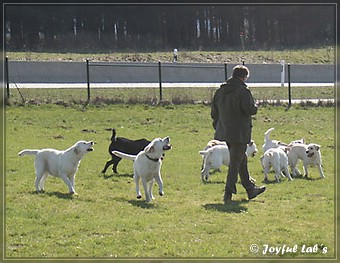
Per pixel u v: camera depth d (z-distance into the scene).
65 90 27.12
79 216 10.20
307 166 14.35
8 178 13.29
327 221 10.13
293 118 23.72
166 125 21.86
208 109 24.47
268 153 13.66
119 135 20.03
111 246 8.70
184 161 15.89
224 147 13.78
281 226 9.77
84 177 13.73
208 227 9.62
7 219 9.93
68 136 19.55
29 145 17.70
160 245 8.76
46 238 9.05
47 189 12.34
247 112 11.08
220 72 33.59
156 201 11.44
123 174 14.27
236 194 12.14
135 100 24.70
